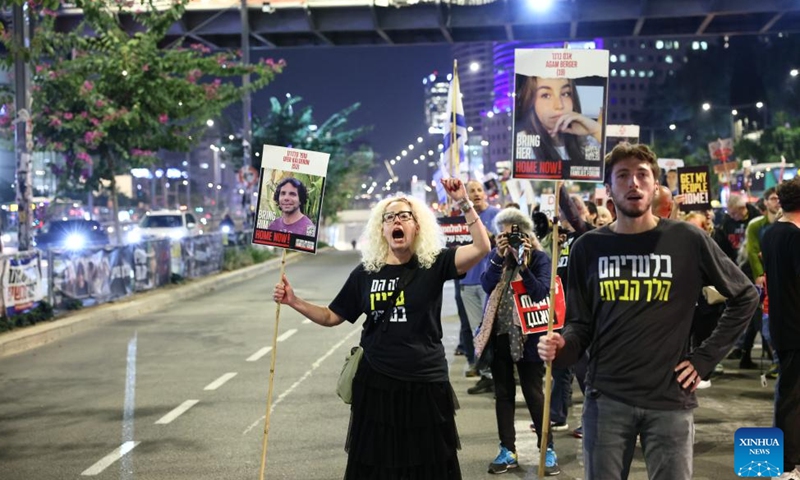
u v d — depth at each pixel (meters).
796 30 30.11
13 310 14.09
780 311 6.09
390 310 4.88
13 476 6.66
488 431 7.89
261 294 21.47
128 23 30.33
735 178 36.31
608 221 11.88
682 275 4.16
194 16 31.91
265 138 44.25
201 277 24.64
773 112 87.62
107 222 49.12
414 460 4.79
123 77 21.47
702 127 97.50
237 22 32.06
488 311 6.75
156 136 22.53
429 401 4.83
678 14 28.22
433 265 4.93
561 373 7.95
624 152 4.23
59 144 21.33
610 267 4.24
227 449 7.34
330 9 31.11
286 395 9.48
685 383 4.11
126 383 10.27
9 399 9.48
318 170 5.53
